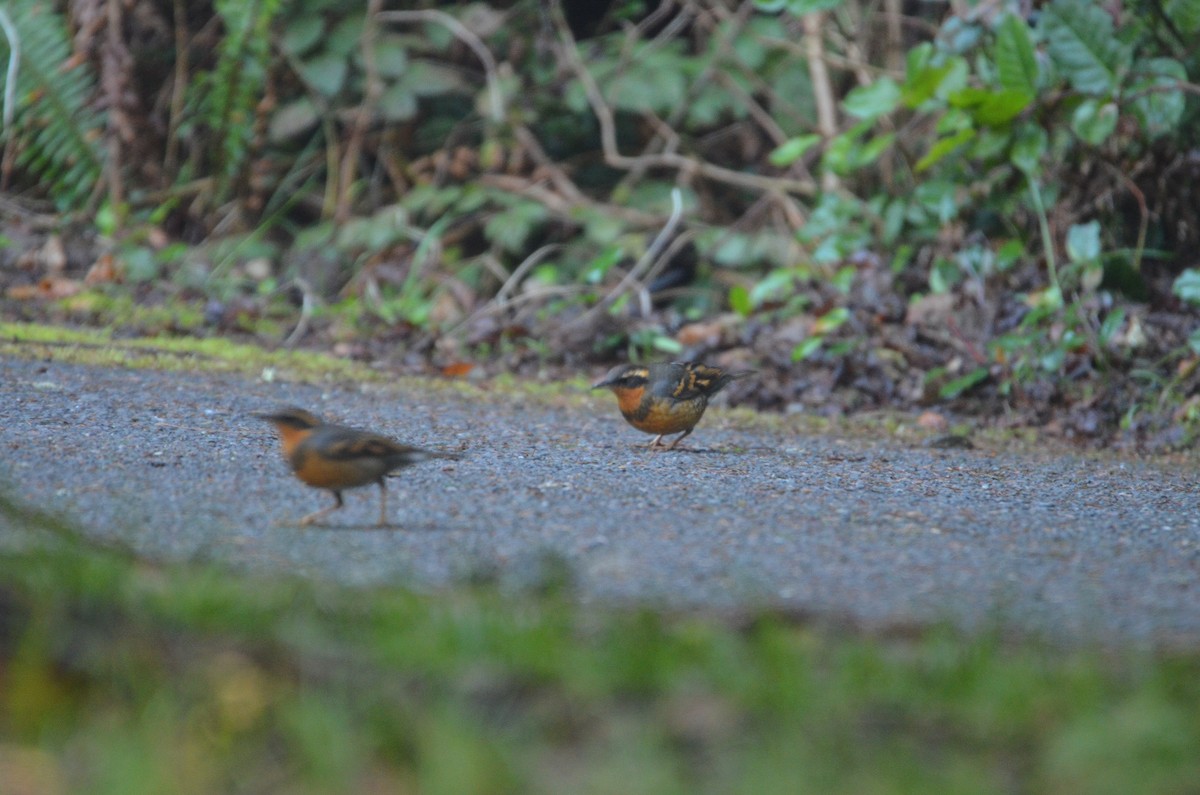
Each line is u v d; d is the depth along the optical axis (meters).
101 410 11.22
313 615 5.24
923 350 15.22
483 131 21.27
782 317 16.50
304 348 16.58
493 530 7.66
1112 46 15.05
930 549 7.57
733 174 19.69
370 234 19.75
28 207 21.30
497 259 19.59
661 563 6.93
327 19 21.06
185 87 21.61
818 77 19.75
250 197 21.02
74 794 4.13
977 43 16.98
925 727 4.57
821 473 10.48
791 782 4.10
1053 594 6.57
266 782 4.26
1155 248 16.47
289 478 8.95
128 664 4.73
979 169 16.98
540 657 4.88
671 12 22.48
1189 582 6.94
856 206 17.50
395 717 4.42
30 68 19.80
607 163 21.08
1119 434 13.55
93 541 6.35
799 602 6.21
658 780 4.12
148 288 18.78
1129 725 4.42
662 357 16.41
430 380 15.03
